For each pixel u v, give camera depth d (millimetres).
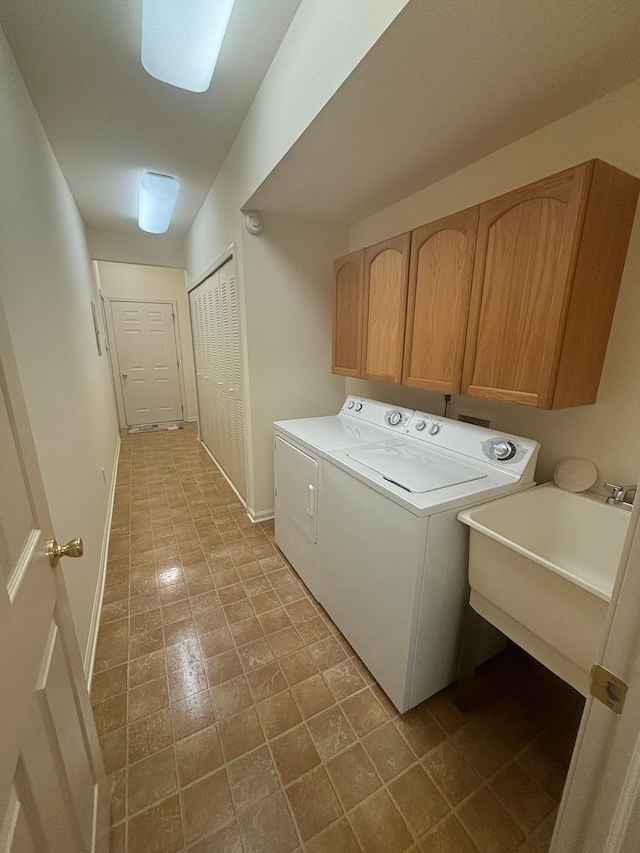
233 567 2137
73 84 1604
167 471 3654
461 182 1669
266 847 953
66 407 1626
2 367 629
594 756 521
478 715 1301
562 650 939
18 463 660
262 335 2432
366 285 1874
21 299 1185
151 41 1195
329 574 1671
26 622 592
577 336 1121
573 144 1252
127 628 1677
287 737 1217
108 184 2637
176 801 1043
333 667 1482
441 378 1507
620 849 467
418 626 1189
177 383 5598
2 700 483
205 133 2029
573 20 870
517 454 1349
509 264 1194
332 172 1670
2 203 1105
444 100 1185
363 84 1097
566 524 1329
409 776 1112
